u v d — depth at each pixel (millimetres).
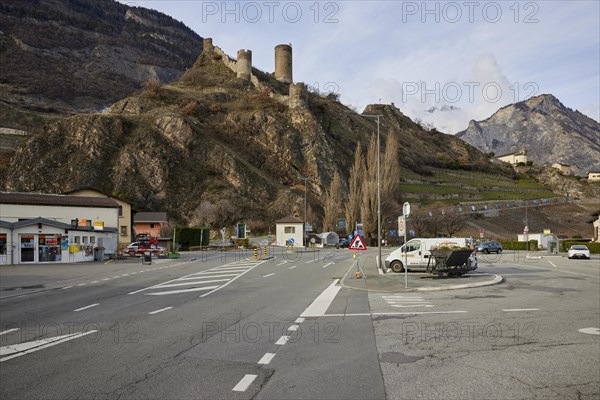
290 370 7148
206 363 7543
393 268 25594
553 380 6609
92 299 15734
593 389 6242
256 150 114812
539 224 112812
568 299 14984
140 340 9242
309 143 117688
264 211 94812
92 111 178500
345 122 153250
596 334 9609
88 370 7148
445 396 5988
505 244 69562
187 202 93500
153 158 95938
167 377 6785
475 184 142625
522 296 15750
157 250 45594
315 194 109000
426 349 8430
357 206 76562
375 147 77375
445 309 13047
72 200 46406
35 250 36531
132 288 19125
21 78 184250
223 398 5930
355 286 18875
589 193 162875
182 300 15328
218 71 155500
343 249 63812
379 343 8938
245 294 16938
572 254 42062
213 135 113500
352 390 6223
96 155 94188
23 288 19562
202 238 66375
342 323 11070
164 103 122312
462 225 94188
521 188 150375
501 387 6324
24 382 6582
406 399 5891
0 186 89125
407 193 115500
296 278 23234
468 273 24109
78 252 38906
